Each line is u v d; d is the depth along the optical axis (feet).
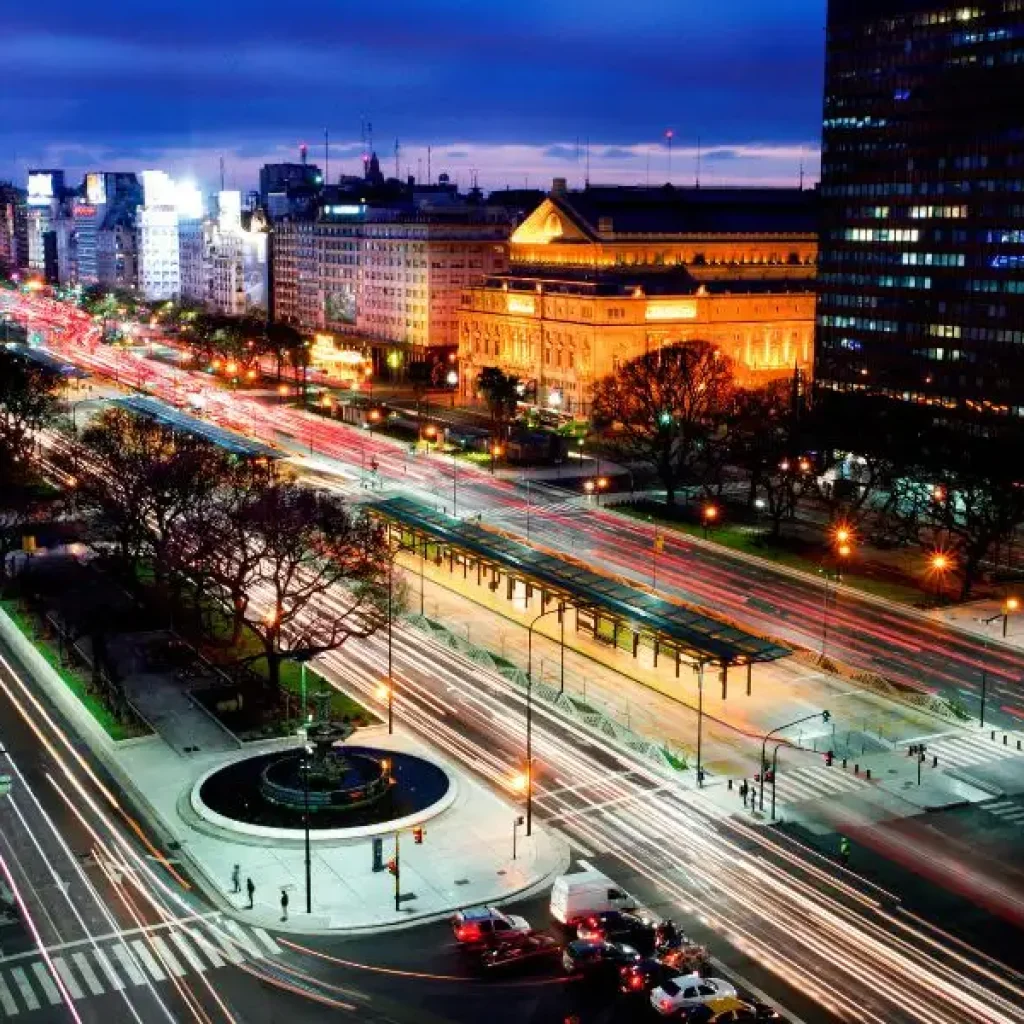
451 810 366.43
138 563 612.29
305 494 542.57
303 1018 266.57
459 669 486.79
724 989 269.44
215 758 399.44
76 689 454.40
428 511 645.10
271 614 547.90
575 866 336.08
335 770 370.53
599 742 418.51
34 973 283.18
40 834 350.64
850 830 358.43
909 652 505.66
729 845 348.59
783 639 516.32
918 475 645.51
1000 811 371.15
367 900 316.60
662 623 476.95
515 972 285.43
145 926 303.68
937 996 278.05
